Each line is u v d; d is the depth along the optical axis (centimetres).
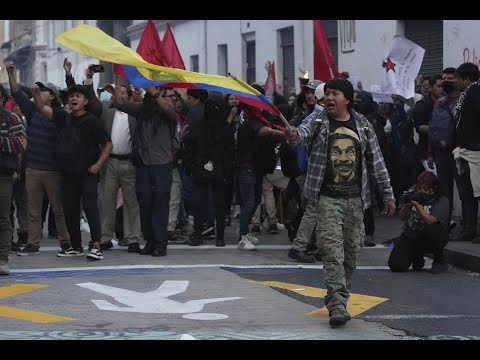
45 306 1057
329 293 965
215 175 1572
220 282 1224
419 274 1341
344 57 2619
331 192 970
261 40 3275
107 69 5425
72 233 1462
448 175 1593
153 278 1251
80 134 1402
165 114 1455
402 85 1877
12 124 1238
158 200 1468
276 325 965
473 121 1523
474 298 1148
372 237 1622
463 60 2028
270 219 1800
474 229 1552
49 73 7312
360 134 980
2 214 1264
